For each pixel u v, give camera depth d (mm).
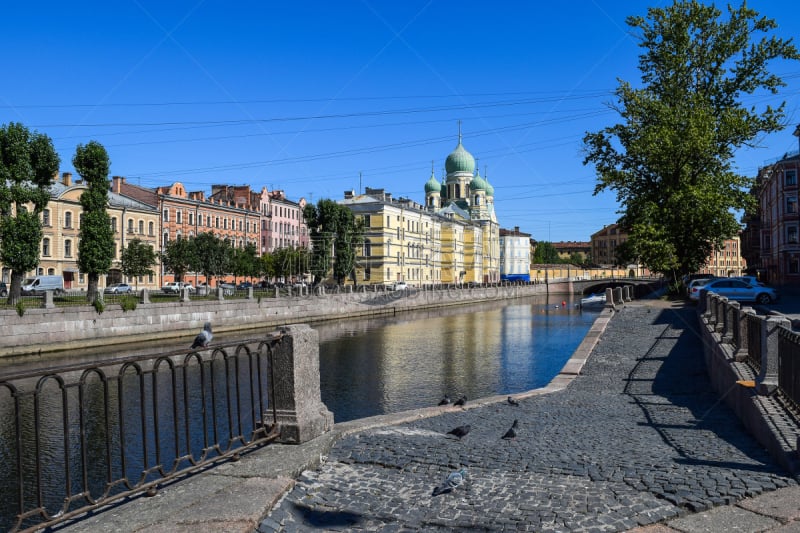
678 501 6234
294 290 63688
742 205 40125
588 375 18797
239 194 100250
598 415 12703
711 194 37906
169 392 23719
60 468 15000
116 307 39375
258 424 8273
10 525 11680
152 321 41812
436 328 53844
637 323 29422
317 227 75750
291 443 8250
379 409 22156
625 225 44188
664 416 12422
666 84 41156
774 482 6855
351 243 76938
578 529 5621
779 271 71125
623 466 7766
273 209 107125
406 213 101500
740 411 11398
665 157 38594
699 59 40594
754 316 12086
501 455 8484
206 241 71438
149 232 77688
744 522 5699
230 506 5945
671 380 17531
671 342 24031
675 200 38469
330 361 33844
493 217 146250
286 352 8375
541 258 190875
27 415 20078
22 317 34000
